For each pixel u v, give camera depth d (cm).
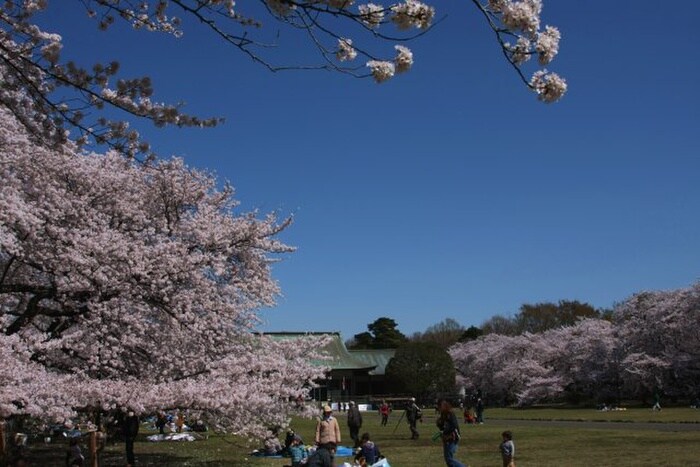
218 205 1692
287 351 1623
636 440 2059
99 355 1342
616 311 5159
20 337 1197
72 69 666
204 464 1767
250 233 1595
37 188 1334
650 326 4738
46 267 1327
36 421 1227
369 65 402
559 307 8531
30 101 700
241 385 1355
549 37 363
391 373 6234
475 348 6819
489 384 6384
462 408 5434
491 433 2670
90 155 1482
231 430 1355
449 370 6147
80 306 1370
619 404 4875
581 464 1532
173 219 1611
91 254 1322
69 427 1149
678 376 4497
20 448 1434
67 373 1334
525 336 6450
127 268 1334
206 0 444
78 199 1417
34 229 1229
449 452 1355
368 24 383
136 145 750
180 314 1403
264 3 388
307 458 1416
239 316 1577
